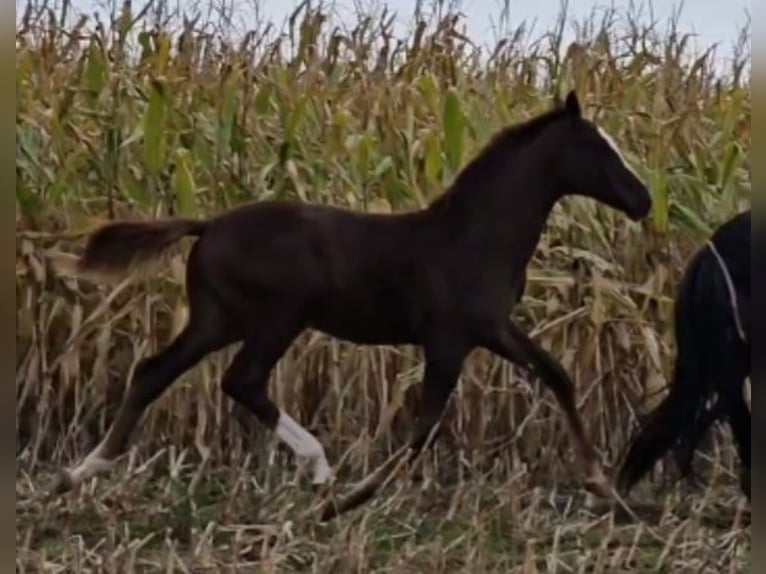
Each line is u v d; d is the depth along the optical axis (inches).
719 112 567.8
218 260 426.3
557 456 483.2
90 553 356.5
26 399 486.6
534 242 433.7
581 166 430.9
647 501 457.4
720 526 426.9
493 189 427.8
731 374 417.7
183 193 486.9
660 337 497.0
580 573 362.3
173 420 481.7
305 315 428.5
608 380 491.8
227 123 508.1
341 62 568.4
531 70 582.2
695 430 425.1
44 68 537.3
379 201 496.4
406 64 574.6
